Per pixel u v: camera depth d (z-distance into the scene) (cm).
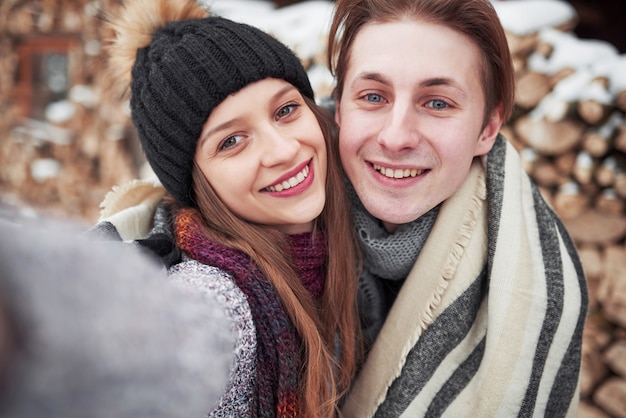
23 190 407
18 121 426
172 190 96
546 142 180
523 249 99
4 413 28
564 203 179
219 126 86
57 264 34
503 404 94
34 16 405
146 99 89
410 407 98
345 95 99
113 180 364
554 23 204
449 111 93
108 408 32
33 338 30
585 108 171
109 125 366
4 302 30
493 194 102
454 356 100
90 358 32
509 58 99
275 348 80
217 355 45
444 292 100
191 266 80
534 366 95
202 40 87
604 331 180
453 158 94
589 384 180
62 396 30
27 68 426
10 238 33
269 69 88
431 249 100
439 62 90
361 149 96
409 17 91
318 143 94
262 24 266
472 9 91
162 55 89
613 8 313
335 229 100
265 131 87
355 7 99
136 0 99
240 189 88
